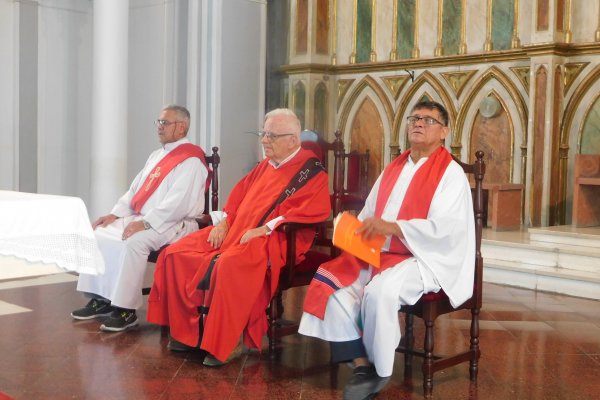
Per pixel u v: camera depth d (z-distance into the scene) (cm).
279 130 425
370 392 331
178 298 411
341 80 898
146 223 461
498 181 771
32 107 805
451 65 798
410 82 834
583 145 712
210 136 795
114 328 452
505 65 755
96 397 339
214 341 382
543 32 698
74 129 845
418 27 827
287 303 538
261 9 827
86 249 306
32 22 799
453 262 348
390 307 331
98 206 726
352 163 872
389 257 357
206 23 793
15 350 411
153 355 407
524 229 720
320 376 376
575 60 707
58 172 832
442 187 357
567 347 434
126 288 450
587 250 600
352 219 344
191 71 800
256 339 397
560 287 589
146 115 845
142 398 339
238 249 394
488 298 570
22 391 345
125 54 727
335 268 359
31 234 287
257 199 424
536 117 712
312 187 418
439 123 364
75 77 842
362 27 876
